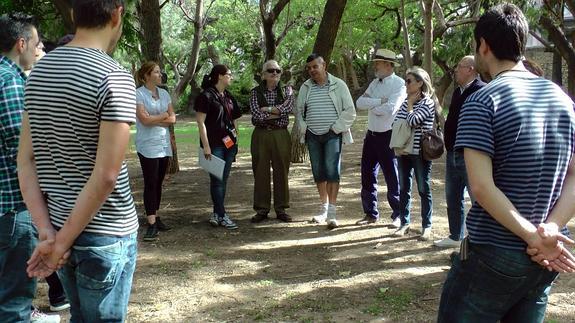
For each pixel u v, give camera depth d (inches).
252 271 198.5
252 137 269.0
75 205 82.3
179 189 365.1
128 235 89.5
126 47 404.5
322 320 155.5
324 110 249.1
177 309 166.1
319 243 231.5
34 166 90.3
